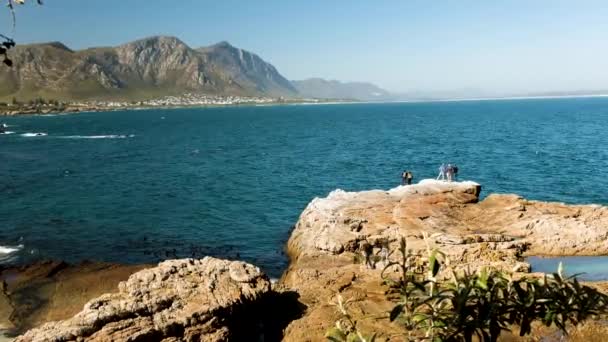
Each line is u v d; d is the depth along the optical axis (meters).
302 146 114.56
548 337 16.69
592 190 54.16
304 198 55.75
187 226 43.78
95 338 16.98
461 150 94.56
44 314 24.91
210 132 166.00
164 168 81.69
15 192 59.97
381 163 81.38
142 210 50.12
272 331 21.03
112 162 89.56
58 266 31.72
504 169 69.94
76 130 173.62
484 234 31.53
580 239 31.36
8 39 4.58
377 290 22.80
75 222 45.19
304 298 23.28
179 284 20.31
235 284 21.14
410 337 4.52
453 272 4.56
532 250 31.12
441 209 35.25
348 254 29.67
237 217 47.00
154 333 17.67
